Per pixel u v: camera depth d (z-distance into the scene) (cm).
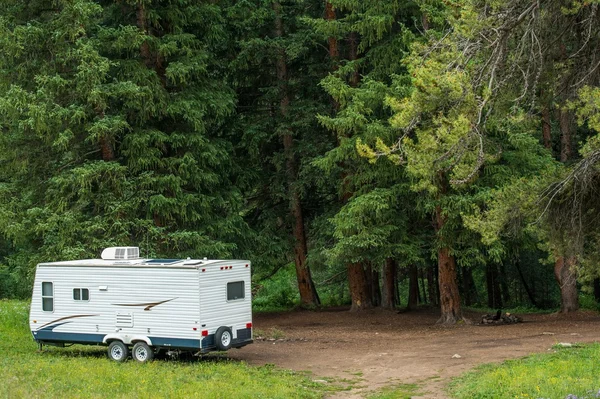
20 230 2144
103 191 2202
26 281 2394
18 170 2288
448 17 1595
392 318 2734
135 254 1850
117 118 2152
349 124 2262
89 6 2125
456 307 2456
